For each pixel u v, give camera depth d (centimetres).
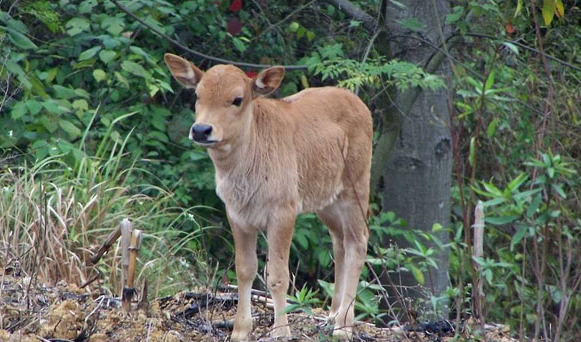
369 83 1301
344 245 988
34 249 1044
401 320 1145
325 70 1224
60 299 928
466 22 1312
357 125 1012
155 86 1373
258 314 995
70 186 1239
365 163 1015
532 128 855
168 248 1277
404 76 1208
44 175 1252
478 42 1387
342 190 996
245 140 889
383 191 1592
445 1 1402
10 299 915
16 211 1170
